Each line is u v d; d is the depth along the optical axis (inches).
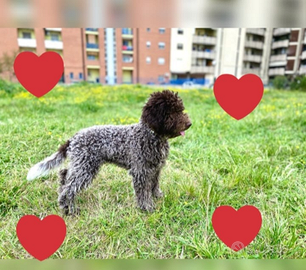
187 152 132.6
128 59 1003.3
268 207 88.0
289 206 88.3
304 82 593.9
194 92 433.4
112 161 91.0
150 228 79.4
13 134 138.5
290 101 306.2
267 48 1056.2
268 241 71.6
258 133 163.6
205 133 159.3
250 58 1053.8
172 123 81.3
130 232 76.9
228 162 119.1
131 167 87.5
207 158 125.0
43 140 135.9
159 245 73.1
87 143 86.1
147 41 995.9
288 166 112.8
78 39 909.8
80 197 95.6
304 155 125.4
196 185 101.5
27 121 164.4
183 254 69.6
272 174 105.9
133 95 339.3
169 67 1045.8
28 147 127.2
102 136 87.7
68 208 86.6
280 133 162.2
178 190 98.3
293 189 98.7
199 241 72.1
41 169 86.9
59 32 884.0
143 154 84.8
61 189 90.7
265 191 96.7
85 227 79.5
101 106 242.8
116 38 958.4
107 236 75.1
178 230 79.4
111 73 988.6
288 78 706.8
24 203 89.3
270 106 253.3
